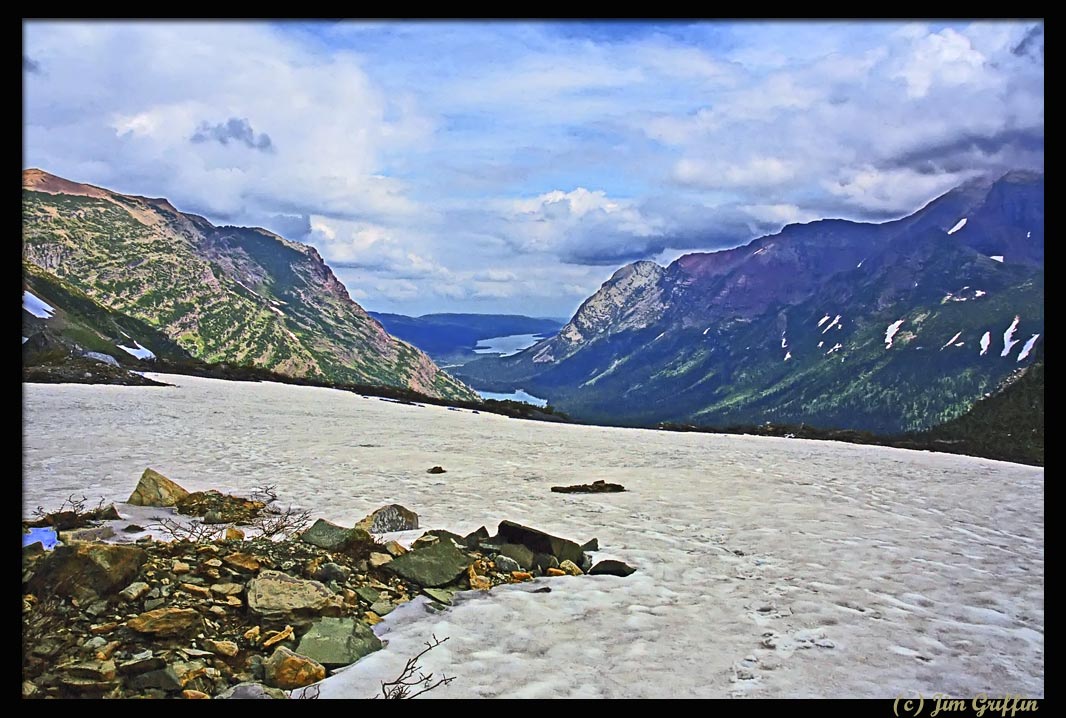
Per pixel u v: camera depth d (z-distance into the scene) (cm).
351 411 2983
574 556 796
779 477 1553
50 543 693
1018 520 1134
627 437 2545
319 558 677
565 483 1377
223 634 525
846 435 2967
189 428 1986
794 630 617
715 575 768
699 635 598
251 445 1719
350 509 1030
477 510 1064
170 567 592
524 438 2347
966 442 2828
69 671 455
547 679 510
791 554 866
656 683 510
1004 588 756
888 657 571
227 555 635
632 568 782
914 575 795
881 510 1183
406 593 668
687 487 1369
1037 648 596
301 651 516
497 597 679
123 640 493
